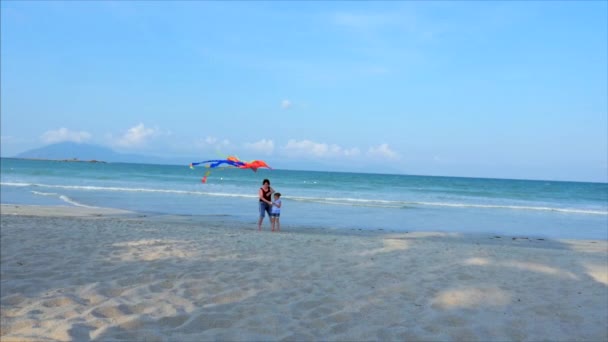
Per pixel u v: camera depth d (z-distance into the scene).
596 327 4.36
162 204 21.33
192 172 75.31
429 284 5.77
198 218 16.27
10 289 5.00
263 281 5.70
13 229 9.59
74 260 6.65
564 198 37.75
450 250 8.73
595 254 9.40
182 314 4.29
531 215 22.17
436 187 52.69
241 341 3.67
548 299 5.29
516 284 5.96
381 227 15.80
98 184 35.78
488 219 19.62
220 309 4.52
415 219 18.66
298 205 23.45
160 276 5.81
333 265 6.85
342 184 53.19
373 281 5.88
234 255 7.51
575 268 7.14
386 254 8.01
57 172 58.41
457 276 6.29
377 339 3.84
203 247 8.24
